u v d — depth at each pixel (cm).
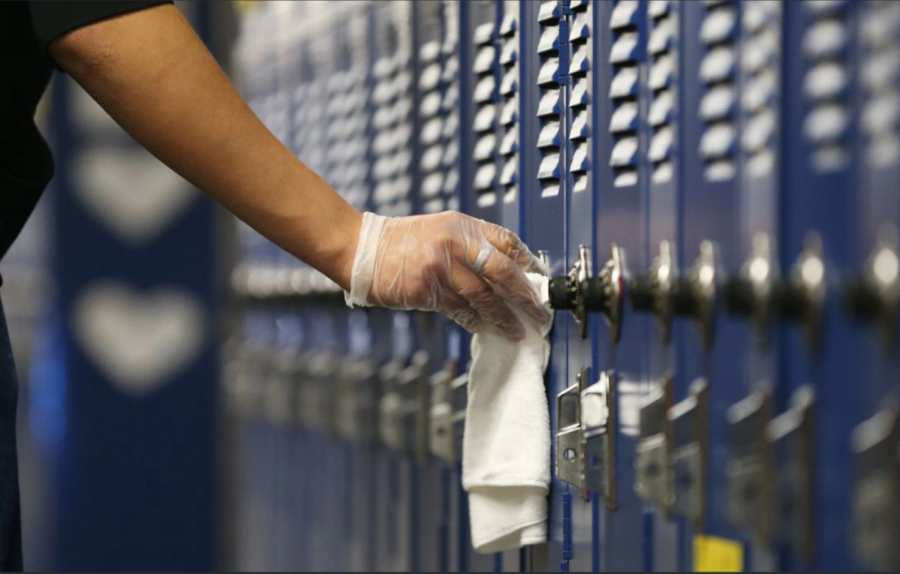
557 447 233
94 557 632
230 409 543
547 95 243
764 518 172
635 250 211
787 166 167
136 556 631
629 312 213
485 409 243
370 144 378
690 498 193
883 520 150
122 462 634
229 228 536
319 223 218
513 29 259
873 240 150
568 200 236
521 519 243
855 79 154
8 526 237
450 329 306
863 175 152
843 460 157
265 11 496
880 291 148
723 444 184
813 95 161
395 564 362
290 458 467
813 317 160
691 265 192
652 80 203
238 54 538
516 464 237
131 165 638
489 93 274
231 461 548
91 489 634
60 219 630
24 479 642
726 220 182
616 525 222
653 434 203
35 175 247
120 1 203
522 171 256
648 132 206
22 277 634
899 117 145
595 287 223
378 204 371
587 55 229
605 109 222
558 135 239
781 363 169
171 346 638
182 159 210
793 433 165
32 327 637
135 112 206
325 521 431
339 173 411
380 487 374
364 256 218
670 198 199
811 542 164
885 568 150
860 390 153
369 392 379
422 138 329
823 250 159
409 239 219
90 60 204
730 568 185
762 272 169
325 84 423
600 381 222
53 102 628
